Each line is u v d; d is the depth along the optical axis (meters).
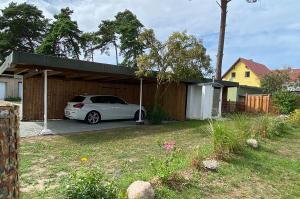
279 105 21.41
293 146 9.79
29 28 48.09
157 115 15.89
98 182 4.10
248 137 9.38
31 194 4.93
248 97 23.84
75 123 15.01
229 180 5.98
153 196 4.55
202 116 18.98
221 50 25.22
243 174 6.40
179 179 5.56
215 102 20.61
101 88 18.31
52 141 10.10
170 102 18.80
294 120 14.55
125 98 19.47
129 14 44.91
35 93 15.99
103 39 47.38
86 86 17.64
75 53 45.25
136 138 11.02
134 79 16.61
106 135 11.61
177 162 6.47
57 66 11.19
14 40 46.03
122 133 12.23
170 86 18.80
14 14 46.91
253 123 10.75
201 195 5.12
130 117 16.59
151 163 5.88
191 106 19.05
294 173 6.73
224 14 25.06
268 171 6.73
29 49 48.38
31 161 7.22
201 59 14.88
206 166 6.38
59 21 44.06
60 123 14.84
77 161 7.36
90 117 15.01
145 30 14.62
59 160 7.41
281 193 5.52
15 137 1.51
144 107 18.00
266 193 5.48
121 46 43.09
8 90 31.89
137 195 4.39
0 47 45.09
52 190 5.11
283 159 7.87
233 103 24.08
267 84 33.78
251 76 46.03
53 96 16.41
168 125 15.28
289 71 35.50
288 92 21.72
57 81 16.53
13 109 1.49
